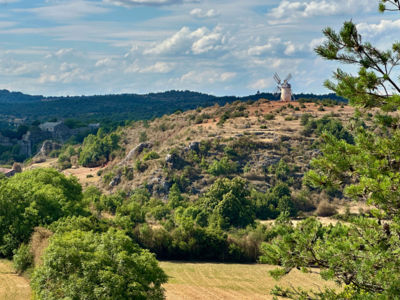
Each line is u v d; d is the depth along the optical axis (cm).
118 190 11719
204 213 9012
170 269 6519
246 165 11925
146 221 8800
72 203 6575
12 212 5778
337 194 10194
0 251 5659
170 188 11200
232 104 18012
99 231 5688
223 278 6025
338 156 1548
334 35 1518
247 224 8681
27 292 4359
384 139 1567
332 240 1611
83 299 3120
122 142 17850
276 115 15175
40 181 7169
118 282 3169
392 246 1488
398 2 1476
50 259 3366
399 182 1443
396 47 1500
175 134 15275
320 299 1638
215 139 13012
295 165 11644
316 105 16175
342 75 1540
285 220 7750
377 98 1525
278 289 1758
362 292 1509
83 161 17225
